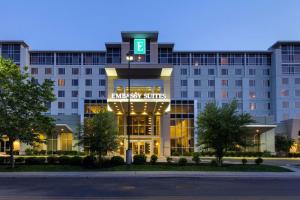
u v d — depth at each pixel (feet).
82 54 320.50
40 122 106.32
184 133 199.21
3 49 308.81
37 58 319.68
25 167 105.70
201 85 321.73
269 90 324.80
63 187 66.08
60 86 317.63
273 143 209.67
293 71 318.65
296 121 241.55
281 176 91.30
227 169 105.19
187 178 86.22
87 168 105.81
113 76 198.90
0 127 100.73
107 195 54.85
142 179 83.41
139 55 250.16
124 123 193.88
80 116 196.65
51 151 193.88
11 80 107.04
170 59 321.93
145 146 190.80
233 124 111.34
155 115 195.00
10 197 52.60
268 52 325.62
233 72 325.01
